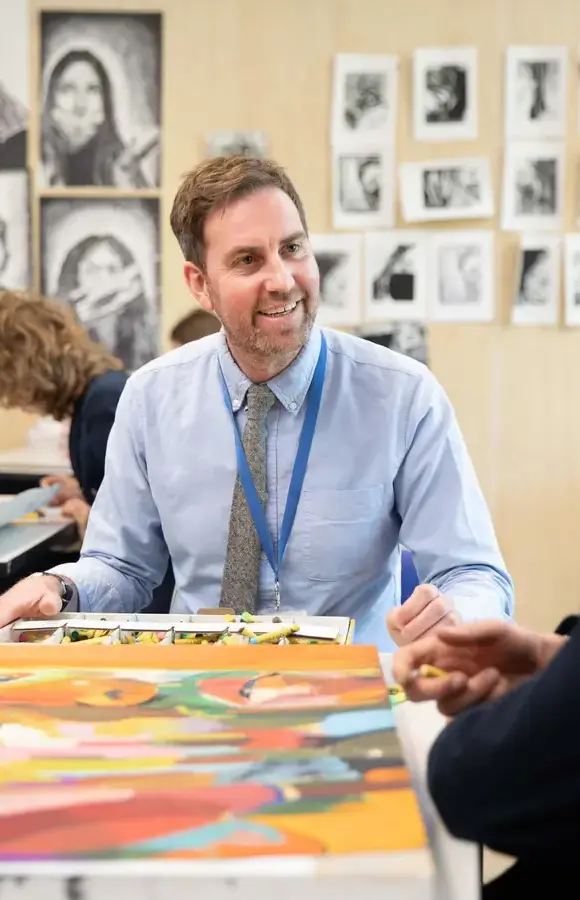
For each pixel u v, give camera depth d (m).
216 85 3.82
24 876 0.64
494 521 3.92
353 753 0.83
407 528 1.69
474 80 3.80
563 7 3.78
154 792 0.76
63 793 0.76
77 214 3.86
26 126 3.83
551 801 0.72
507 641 0.99
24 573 2.49
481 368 3.88
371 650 1.12
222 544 1.71
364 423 1.67
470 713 0.80
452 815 0.77
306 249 1.58
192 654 1.12
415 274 3.86
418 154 3.83
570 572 3.93
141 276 3.87
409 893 0.65
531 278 3.85
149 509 1.79
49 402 2.50
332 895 0.65
